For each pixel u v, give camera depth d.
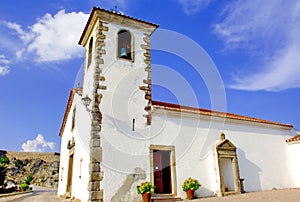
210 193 11.32
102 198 8.88
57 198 14.36
